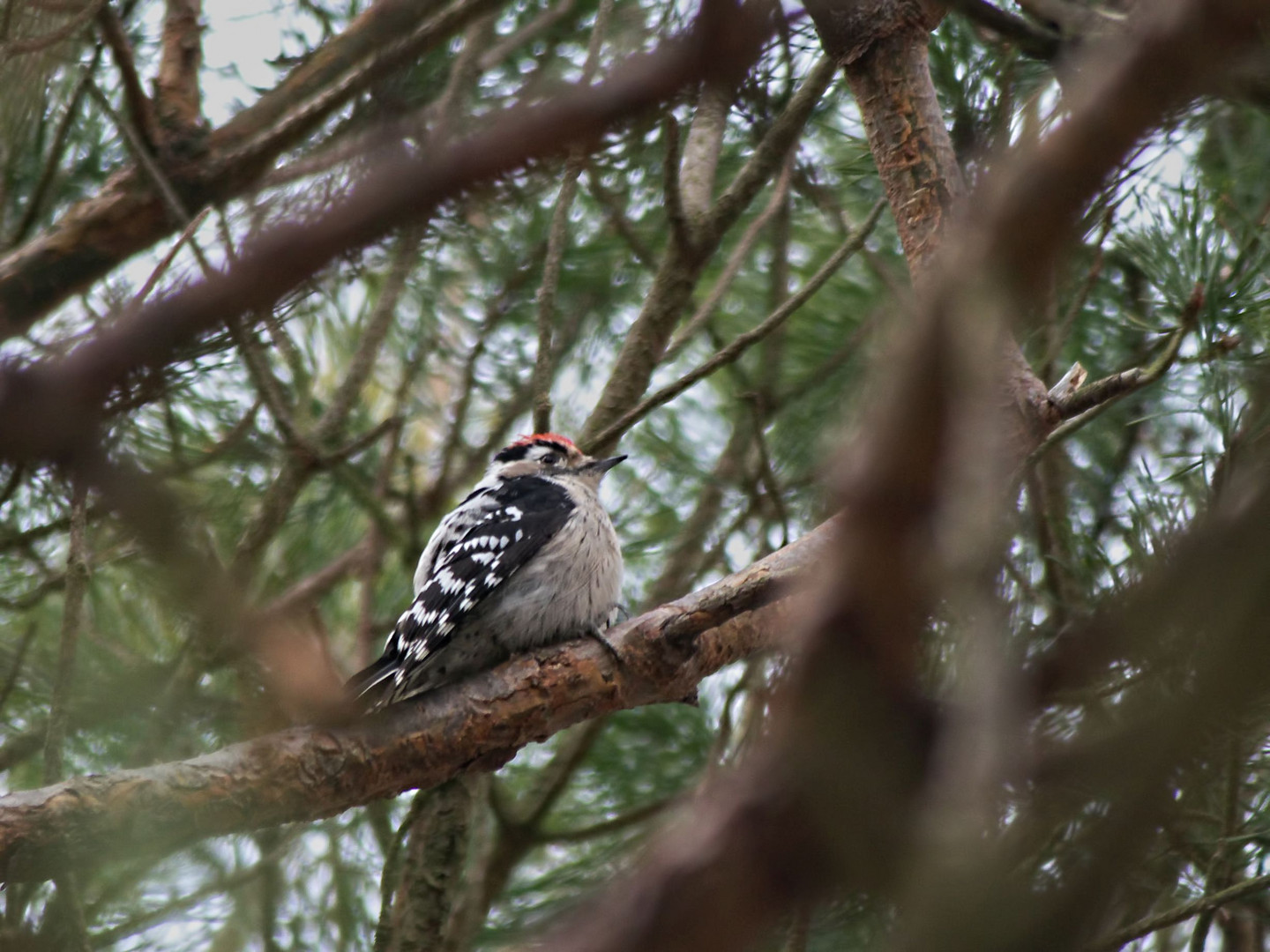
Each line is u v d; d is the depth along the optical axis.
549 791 8.86
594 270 10.77
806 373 10.64
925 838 2.32
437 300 10.91
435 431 12.35
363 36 7.94
